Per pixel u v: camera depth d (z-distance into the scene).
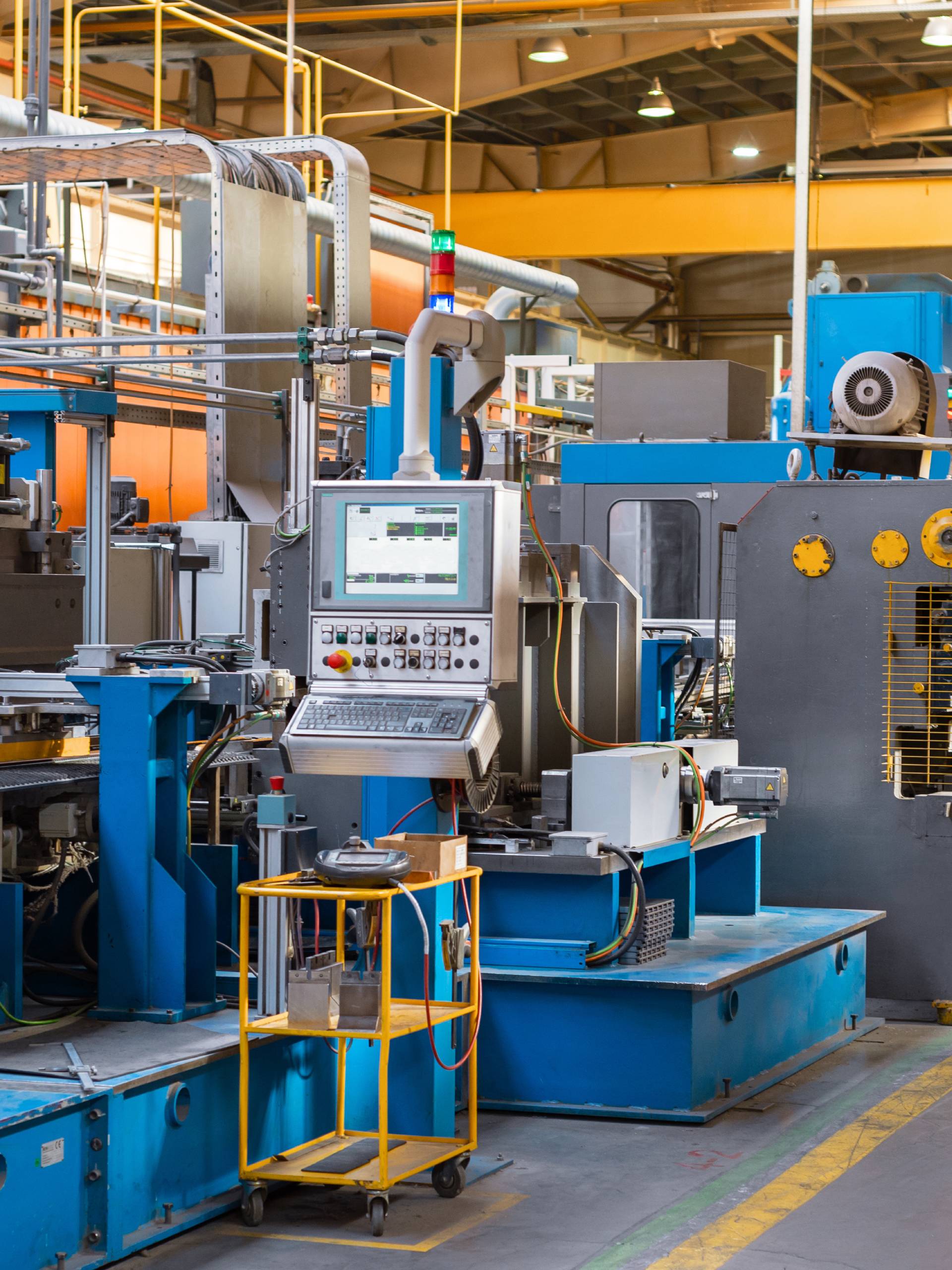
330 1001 3.76
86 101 14.81
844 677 6.21
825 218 17.02
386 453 4.82
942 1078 5.15
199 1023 3.98
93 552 5.35
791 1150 4.33
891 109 19.47
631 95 19.75
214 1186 3.79
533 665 5.48
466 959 4.59
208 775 4.96
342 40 16.20
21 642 4.57
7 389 5.34
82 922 4.39
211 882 4.16
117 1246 3.42
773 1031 5.20
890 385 6.35
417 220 13.89
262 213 8.42
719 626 6.38
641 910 4.78
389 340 4.73
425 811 4.42
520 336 16.28
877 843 6.17
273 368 8.62
